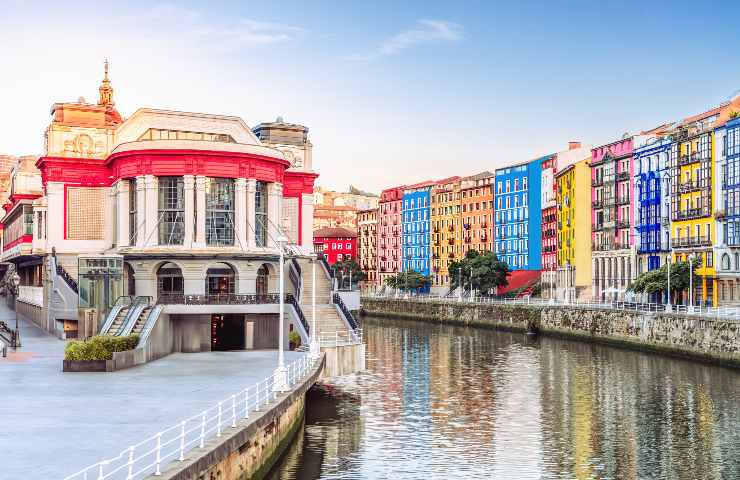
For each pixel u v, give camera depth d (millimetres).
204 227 63188
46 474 21750
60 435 26797
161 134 71062
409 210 187750
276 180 68438
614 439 40562
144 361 49094
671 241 99688
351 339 57281
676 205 99188
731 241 87250
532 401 51094
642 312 80500
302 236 80812
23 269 95875
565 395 53375
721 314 71438
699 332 70500
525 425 43719
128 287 66000
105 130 71250
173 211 63531
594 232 121438
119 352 45594
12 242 89500
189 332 58438
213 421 29094
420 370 66562
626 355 77125
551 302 107438
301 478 32562
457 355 78500
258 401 31578
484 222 163625
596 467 35312
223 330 62375
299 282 67062
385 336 101812
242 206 64562
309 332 57625
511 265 154750
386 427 42688
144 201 63281
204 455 23188
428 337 100062
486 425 43562
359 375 63438
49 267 70438
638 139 110375
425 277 167125
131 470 19969
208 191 63938
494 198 160625
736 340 65188
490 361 73188
